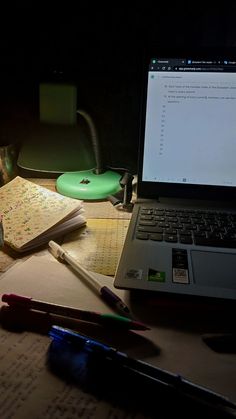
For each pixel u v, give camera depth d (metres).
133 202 0.52
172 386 0.23
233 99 0.44
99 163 0.57
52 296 0.32
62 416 0.21
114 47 0.55
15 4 0.53
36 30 0.55
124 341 0.27
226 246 0.38
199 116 0.45
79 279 0.35
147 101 0.45
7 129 0.60
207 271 0.33
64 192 0.53
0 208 0.45
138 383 0.24
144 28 0.54
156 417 0.22
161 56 0.44
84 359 0.25
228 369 0.25
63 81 0.49
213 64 0.43
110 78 0.57
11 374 0.24
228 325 0.29
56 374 0.24
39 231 0.40
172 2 0.52
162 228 0.40
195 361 0.26
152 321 0.29
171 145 0.46
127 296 0.32
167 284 0.31
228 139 0.45
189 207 0.46
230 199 0.47
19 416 0.21
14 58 0.56
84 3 0.53
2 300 0.30
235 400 0.23
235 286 0.31
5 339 0.27
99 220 0.47
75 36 0.55
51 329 0.27
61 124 0.50
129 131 0.60
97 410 0.22
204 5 0.52
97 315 0.29
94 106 0.59
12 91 0.58
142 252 0.36
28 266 0.36
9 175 0.55
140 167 0.47
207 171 0.46
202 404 0.22
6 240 0.39
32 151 0.51
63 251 0.38
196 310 0.31
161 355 0.26
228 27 0.53
